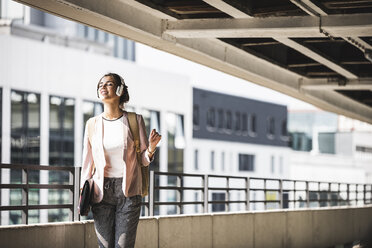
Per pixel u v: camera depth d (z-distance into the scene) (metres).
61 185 10.53
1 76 49.31
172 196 68.44
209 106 81.50
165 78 66.69
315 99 27.09
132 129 7.20
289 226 19.31
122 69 60.62
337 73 23.42
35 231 9.53
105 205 7.15
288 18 15.17
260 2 15.30
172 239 13.09
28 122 51.28
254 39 18.31
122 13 14.45
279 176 94.38
